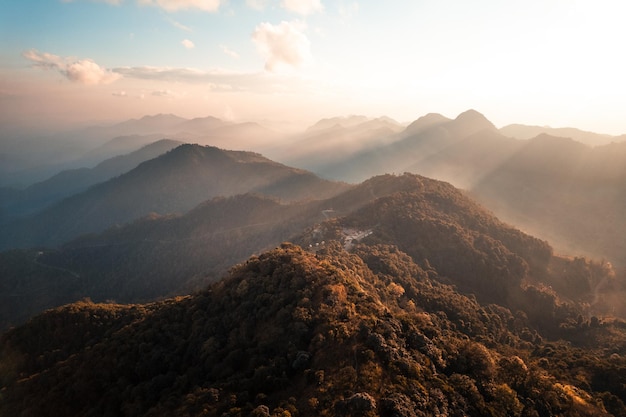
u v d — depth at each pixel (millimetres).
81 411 67562
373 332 60000
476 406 54094
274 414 45125
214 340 71188
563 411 60344
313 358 57500
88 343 90938
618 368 75250
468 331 105688
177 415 51656
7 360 91188
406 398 48188
